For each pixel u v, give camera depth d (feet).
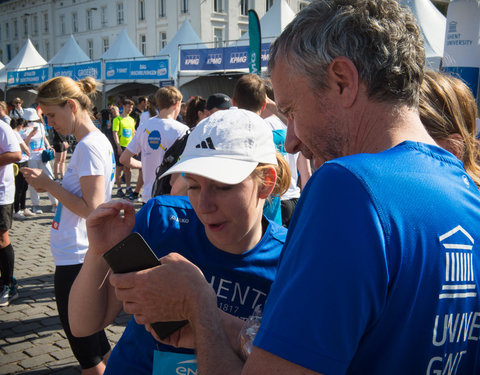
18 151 12.67
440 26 24.39
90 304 4.21
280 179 4.66
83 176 7.84
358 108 2.80
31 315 12.57
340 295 2.18
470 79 13.21
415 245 2.34
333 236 2.26
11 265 13.34
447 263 2.43
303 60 2.83
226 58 49.03
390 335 2.33
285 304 2.29
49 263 17.06
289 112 3.08
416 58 2.84
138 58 64.49
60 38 135.74
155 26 107.14
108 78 59.47
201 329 3.09
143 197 14.47
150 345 4.26
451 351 2.53
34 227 22.40
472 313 2.61
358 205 2.29
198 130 3.96
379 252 2.23
